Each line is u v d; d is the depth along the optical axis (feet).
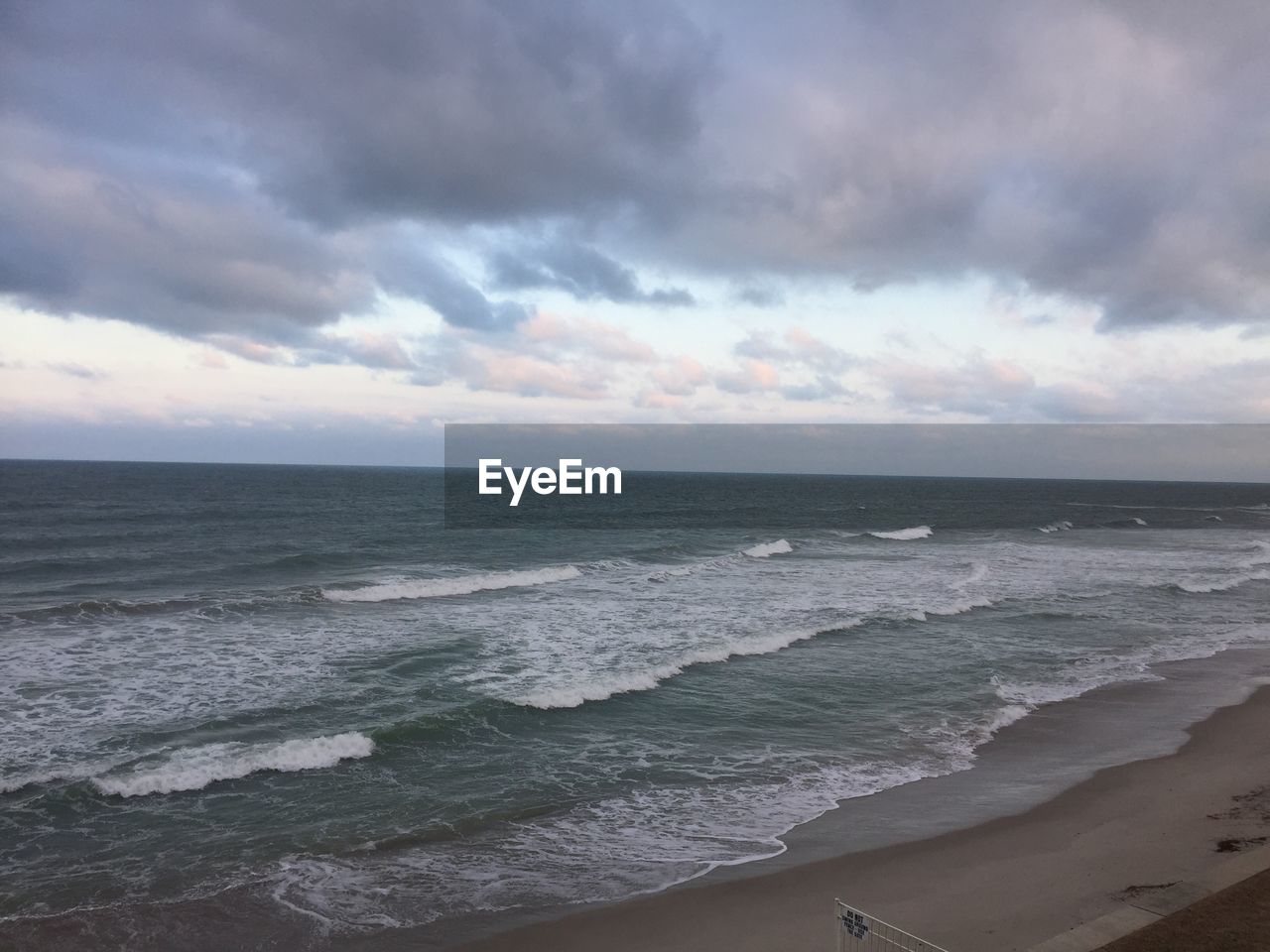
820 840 27.12
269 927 21.44
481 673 45.60
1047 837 26.96
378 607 64.44
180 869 24.47
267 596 65.26
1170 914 18.76
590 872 24.84
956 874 24.41
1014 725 39.60
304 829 27.32
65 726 35.76
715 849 26.48
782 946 20.68
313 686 42.57
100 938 20.76
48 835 26.30
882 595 73.77
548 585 76.84
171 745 33.94
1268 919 18.34
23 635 51.90
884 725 39.40
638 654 50.29
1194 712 41.73
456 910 22.48
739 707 41.47
